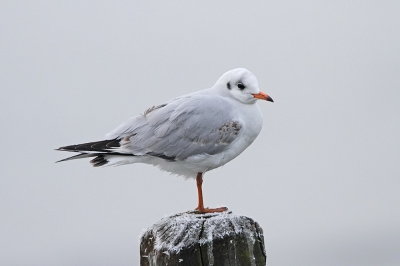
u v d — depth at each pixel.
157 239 8.49
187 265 8.17
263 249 8.46
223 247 8.21
